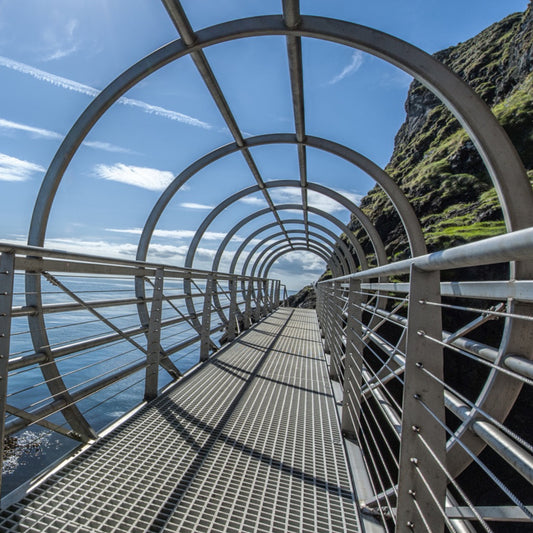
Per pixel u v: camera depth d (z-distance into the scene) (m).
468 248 0.74
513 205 1.89
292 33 2.89
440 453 1.03
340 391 3.61
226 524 1.60
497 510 0.92
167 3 2.66
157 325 3.29
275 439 2.51
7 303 1.66
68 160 3.24
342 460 2.27
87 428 2.57
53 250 2.02
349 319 2.68
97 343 2.86
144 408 2.94
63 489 1.78
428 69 2.36
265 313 11.66
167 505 1.71
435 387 1.06
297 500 1.82
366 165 4.37
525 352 1.10
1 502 1.64
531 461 0.73
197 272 4.53
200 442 2.40
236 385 3.70
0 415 1.62
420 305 1.08
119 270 2.90
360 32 2.65
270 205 8.89
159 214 5.39
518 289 0.69
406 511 1.03
